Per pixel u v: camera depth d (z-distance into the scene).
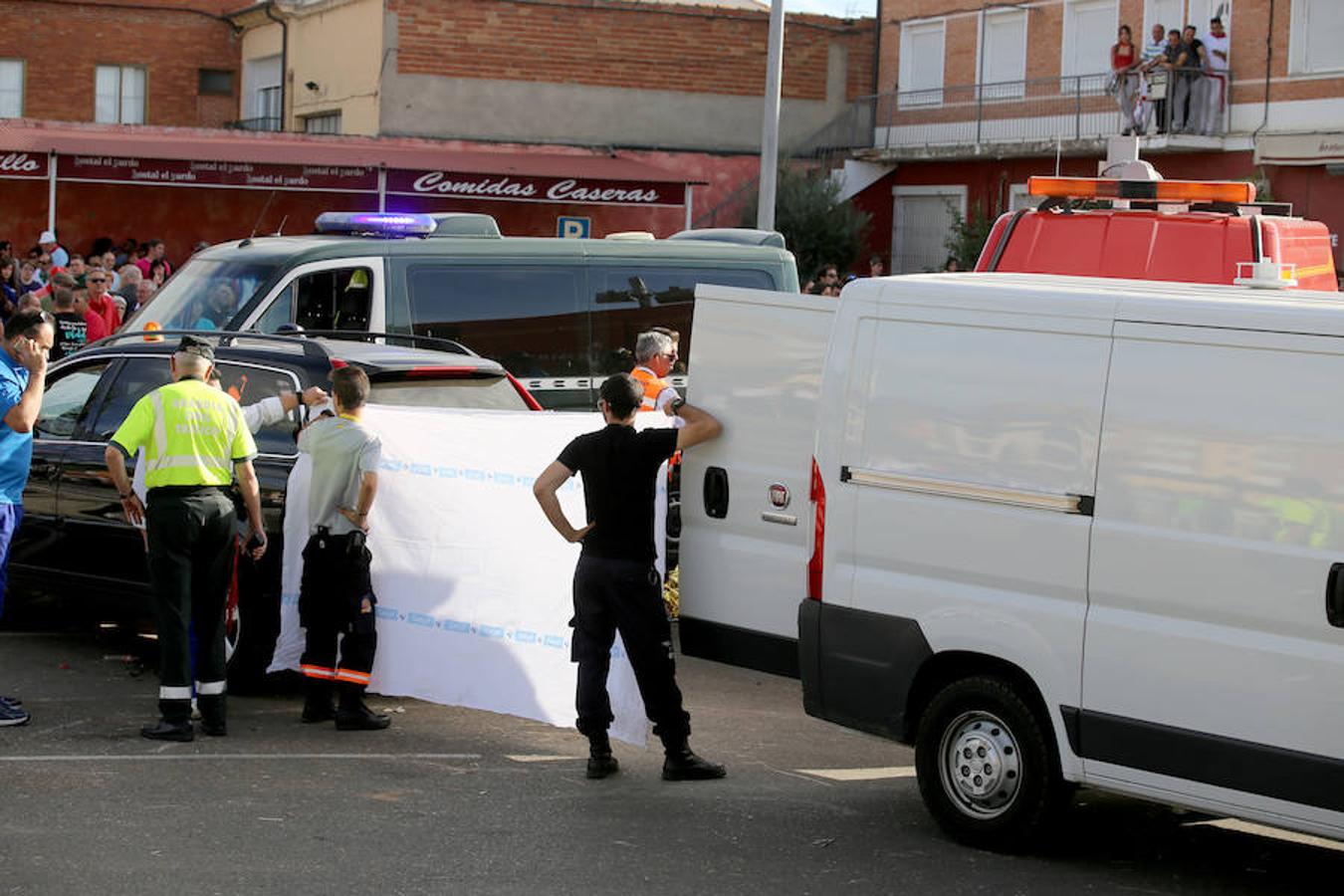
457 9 30.20
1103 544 6.17
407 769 7.59
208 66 35.25
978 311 6.58
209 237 28.88
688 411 7.54
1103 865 6.50
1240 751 5.86
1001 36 31.59
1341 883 6.46
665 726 7.50
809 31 33.28
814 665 6.95
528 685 8.27
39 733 7.96
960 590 6.54
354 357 9.27
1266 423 5.85
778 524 7.32
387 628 8.43
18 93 33.81
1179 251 10.95
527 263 13.33
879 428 6.79
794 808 7.16
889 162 33.06
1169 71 27.38
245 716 8.53
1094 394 6.25
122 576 9.32
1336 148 25.86
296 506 8.47
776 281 14.38
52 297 15.72
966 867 6.38
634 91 31.75
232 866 6.09
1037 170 30.48
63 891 5.75
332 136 28.72
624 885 6.04
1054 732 6.36
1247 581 5.84
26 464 8.20
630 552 7.39
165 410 7.84
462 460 8.38
